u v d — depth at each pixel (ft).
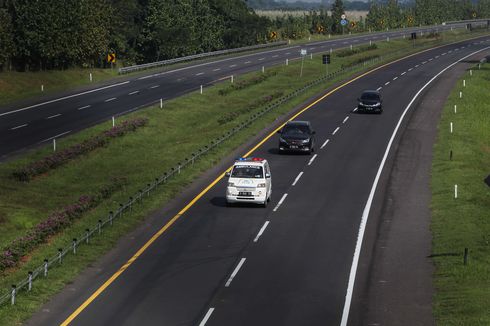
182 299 79.56
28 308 76.48
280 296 80.89
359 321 73.87
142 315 74.74
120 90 257.96
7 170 148.66
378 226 111.14
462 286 83.97
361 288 83.97
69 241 104.12
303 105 236.63
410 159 162.81
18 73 273.54
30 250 100.07
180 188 135.03
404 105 238.68
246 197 120.37
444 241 102.68
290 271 89.76
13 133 185.68
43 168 150.10
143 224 112.06
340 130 196.95
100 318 73.92
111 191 133.90
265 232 107.34
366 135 190.49
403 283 85.76
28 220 117.60
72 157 161.38
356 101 245.45
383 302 79.46
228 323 72.64
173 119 213.25
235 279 86.43
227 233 106.63
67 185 144.77
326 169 152.35
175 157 165.48
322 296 81.10
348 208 121.80
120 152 172.76
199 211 119.34
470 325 71.41
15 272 90.99
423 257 96.02
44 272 87.20
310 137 167.43
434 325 72.69
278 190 134.41
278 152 169.58
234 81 279.49
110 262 93.50
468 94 261.24
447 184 138.82
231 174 122.21
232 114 212.23
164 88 262.67
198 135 190.49
